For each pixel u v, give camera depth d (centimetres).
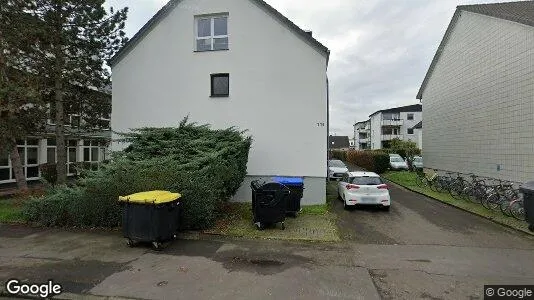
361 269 545
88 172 892
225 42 1240
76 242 680
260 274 517
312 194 1141
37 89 1211
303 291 459
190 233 746
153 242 632
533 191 789
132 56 1293
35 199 840
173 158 912
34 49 1224
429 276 519
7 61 1145
